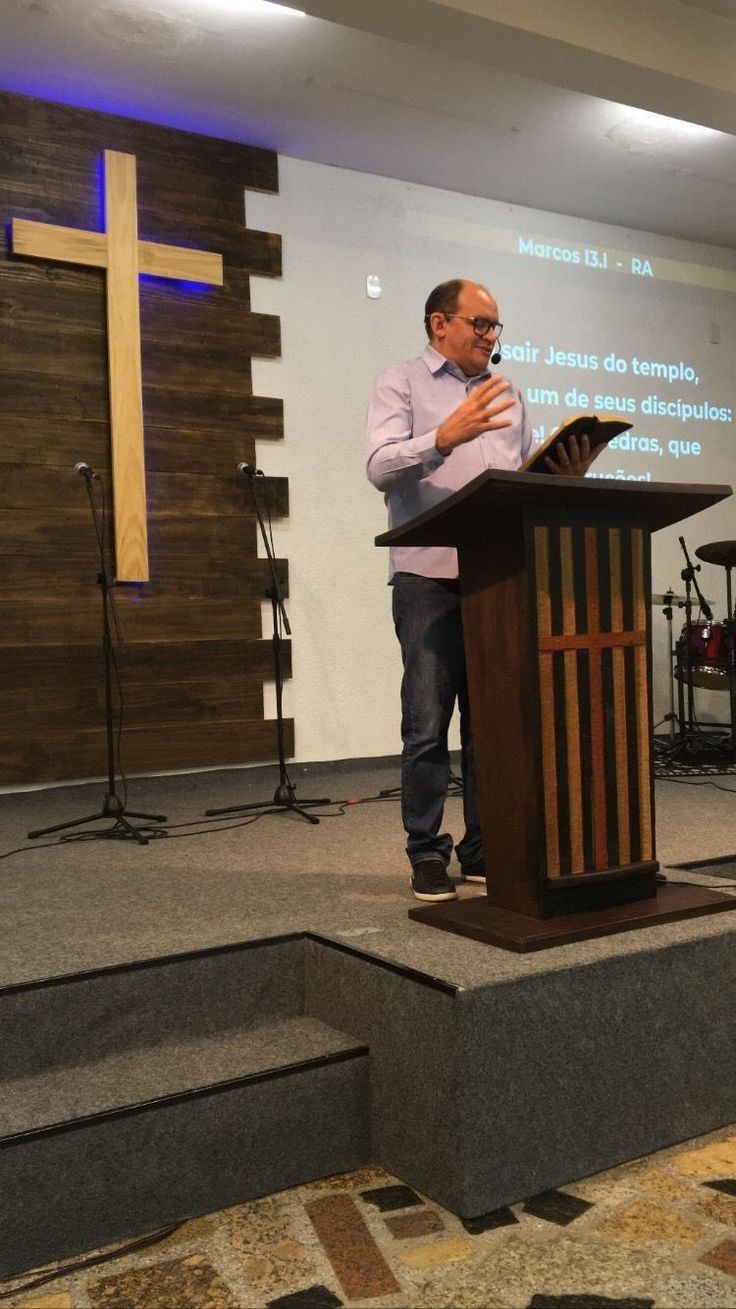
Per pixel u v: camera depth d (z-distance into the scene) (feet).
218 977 6.60
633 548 6.64
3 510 13.71
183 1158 5.64
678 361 19.70
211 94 14.01
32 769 13.85
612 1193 5.70
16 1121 5.36
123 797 14.23
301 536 15.92
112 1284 5.02
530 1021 5.70
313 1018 6.79
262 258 15.60
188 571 14.96
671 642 17.99
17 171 13.82
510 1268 5.01
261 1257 5.20
